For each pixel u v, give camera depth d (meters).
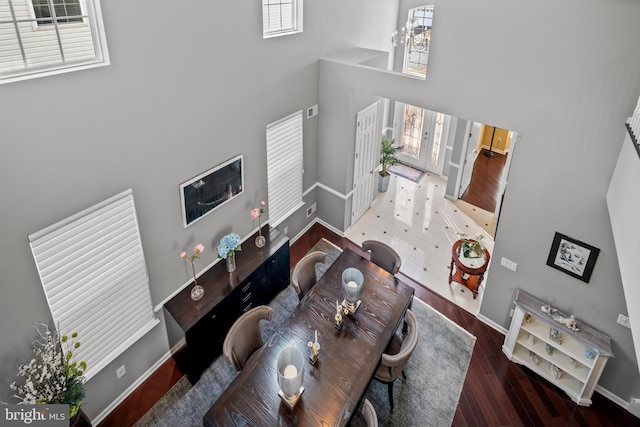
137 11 3.37
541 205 4.41
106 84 3.33
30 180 3.05
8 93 2.77
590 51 3.60
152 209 4.12
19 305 3.25
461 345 5.26
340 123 6.10
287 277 5.94
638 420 4.43
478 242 6.02
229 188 4.99
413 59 7.95
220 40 4.21
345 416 3.45
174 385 4.68
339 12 5.86
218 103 4.45
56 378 3.31
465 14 4.18
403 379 4.79
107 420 4.32
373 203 8.08
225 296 4.72
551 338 4.68
